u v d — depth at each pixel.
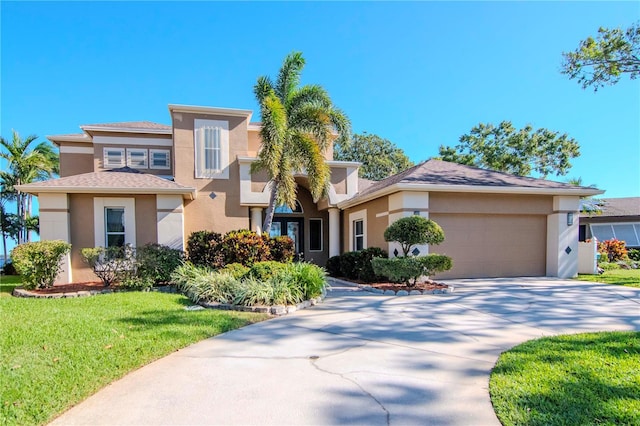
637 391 3.77
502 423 3.23
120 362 4.68
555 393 3.73
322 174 13.13
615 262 20.00
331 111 13.92
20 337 5.49
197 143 15.84
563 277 13.99
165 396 3.81
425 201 12.95
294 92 13.98
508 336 6.02
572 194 14.11
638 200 28.67
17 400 3.59
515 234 14.22
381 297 10.06
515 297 9.74
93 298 9.20
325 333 6.30
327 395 3.82
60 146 19.05
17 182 25.19
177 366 4.68
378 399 3.72
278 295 8.38
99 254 10.81
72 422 3.30
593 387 3.87
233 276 9.89
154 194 13.35
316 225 19.67
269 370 4.54
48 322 6.41
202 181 15.79
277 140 12.41
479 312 7.92
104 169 17.88
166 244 13.32
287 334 6.23
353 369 4.55
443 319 7.29
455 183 13.37
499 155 30.45
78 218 12.78
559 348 5.18
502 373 4.30
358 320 7.27
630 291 10.56
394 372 4.45
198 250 11.98
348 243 18.27
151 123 20.45
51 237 12.34
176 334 5.93
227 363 4.79
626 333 5.97
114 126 18.34
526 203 14.12
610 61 14.88
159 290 10.79
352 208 17.75
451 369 4.54
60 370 4.33
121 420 3.33
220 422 3.28
